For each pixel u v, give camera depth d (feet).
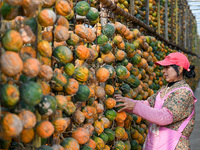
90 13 7.86
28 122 4.16
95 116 7.80
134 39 12.51
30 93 4.15
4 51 4.28
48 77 4.94
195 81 57.47
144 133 13.35
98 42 8.24
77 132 6.30
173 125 8.83
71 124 6.39
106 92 8.75
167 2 31.14
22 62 4.06
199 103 37.14
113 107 9.34
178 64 9.23
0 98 3.99
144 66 12.81
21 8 4.53
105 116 8.73
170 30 31.76
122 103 9.13
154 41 16.76
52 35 5.60
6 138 4.17
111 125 9.49
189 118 8.82
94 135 8.04
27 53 4.82
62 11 5.61
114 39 9.48
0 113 3.93
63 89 5.93
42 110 4.75
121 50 9.62
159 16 24.12
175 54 9.46
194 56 63.57
